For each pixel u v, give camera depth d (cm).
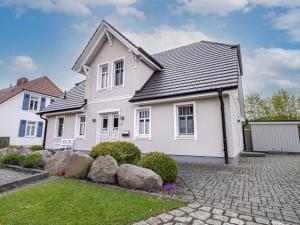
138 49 1111
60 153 721
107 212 339
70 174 616
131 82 1151
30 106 2295
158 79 1159
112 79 1254
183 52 1384
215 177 594
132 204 374
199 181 548
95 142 1240
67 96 1628
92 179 562
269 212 344
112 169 541
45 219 317
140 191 462
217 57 1108
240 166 784
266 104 2677
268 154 1365
